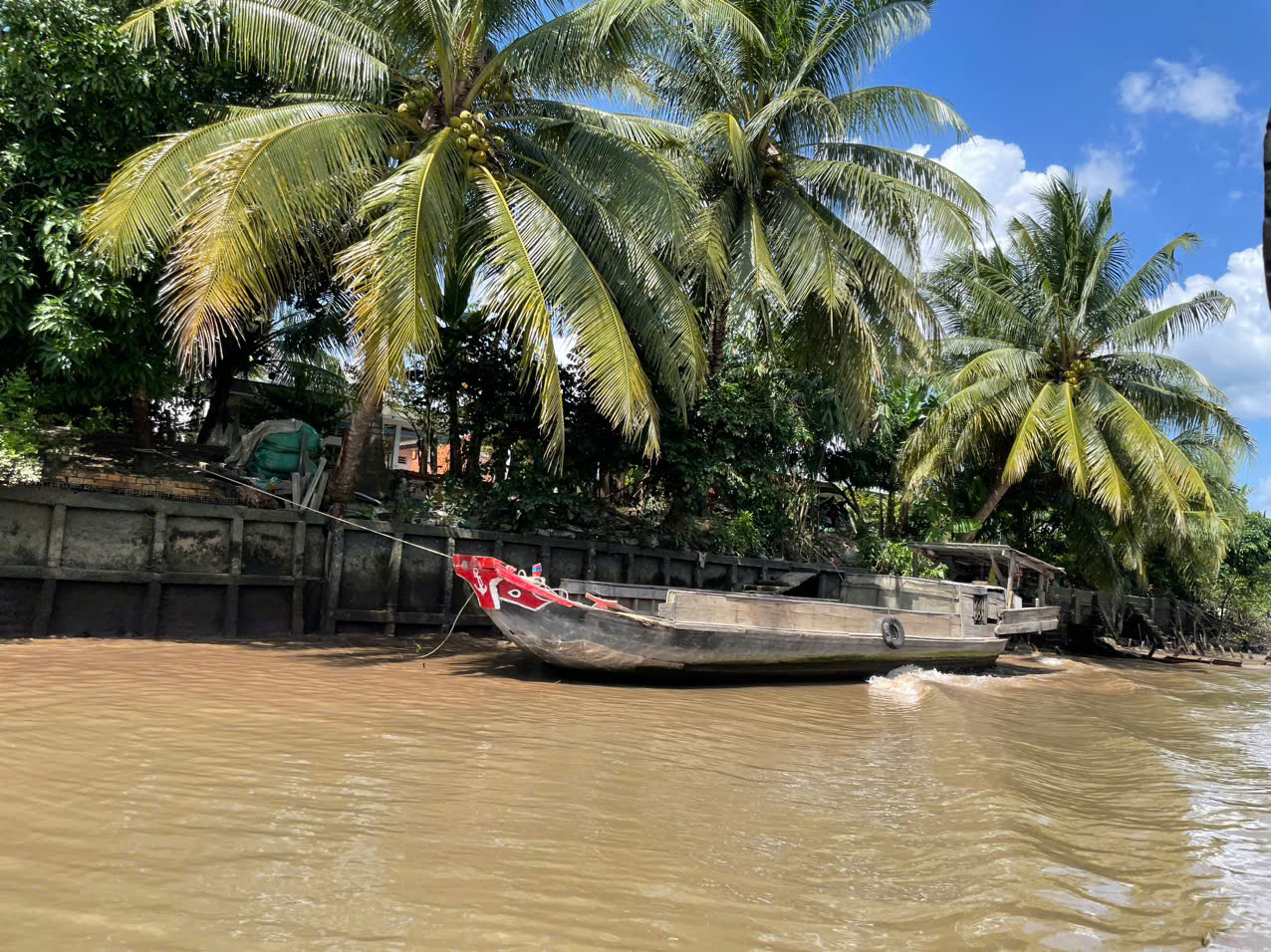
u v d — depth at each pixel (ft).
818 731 28.04
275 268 37.40
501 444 52.42
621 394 36.35
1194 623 96.22
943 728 29.84
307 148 34.12
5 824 13.70
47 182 33.76
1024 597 68.33
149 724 20.83
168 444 49.62
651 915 12.59
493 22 39.96
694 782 20.27
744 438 55.93
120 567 34.68
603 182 41.50
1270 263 3.99
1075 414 65.10
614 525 55.26
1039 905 14.25
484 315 48.70
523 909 12.32
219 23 37.40
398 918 11.64
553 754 21.49
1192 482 62.69
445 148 37.70
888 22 52.37
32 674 25.55
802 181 55.72
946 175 55.06
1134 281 69.21
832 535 82.43
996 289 75.15
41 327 32.17
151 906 11.34
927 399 83.71
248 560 37.88
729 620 36.83
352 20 38.52
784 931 12.55
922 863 15.98
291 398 58.54
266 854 13.43
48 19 33.01
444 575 43.50
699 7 40.50
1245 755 32.01
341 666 32.22
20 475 33.17
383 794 17.03
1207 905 15.15
